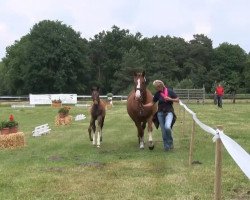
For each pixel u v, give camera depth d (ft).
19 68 291.17
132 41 332.60
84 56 292.40
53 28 284.82
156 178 27.53
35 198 23.36
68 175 29.17
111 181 26.99
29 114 107.24
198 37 358.23
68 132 60.34
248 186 24.70
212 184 25.48
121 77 288.71
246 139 46.80
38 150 42.37
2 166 33.30
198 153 37.32
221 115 85.61
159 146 43.39
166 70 316.40
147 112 40.70
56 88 280.72
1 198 23.49
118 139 50.08
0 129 45.34
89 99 197.06
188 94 164.25
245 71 306.35
